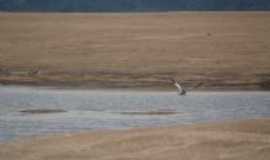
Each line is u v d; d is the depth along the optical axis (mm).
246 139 95812
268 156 86625
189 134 100312
